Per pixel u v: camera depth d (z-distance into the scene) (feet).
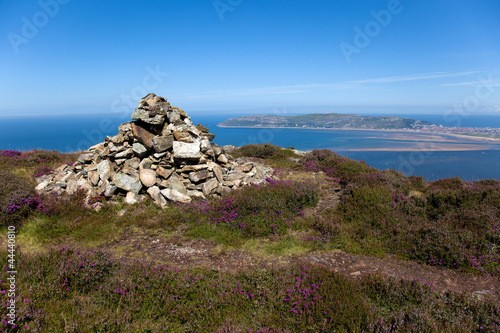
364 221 32.14
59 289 17.80
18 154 60.75
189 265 23.79
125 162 40.57
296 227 31.22
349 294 18.26
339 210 35.32
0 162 52.90
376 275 21.21
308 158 65.36
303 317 16.42
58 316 15.71
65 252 22.65
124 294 17.85
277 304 17.51
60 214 32.24
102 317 15.58
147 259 24.72
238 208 33.40
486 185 43.73
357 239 28.60
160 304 17.53
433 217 34.45
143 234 29.63
